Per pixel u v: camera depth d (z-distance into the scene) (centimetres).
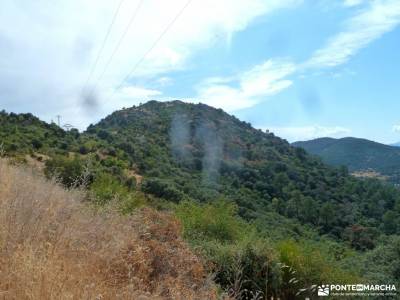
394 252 1154
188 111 9712
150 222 579
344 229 3559
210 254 722
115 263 363
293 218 4056
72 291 254
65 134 4953
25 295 234
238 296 534
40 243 304
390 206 5038
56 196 438
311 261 852
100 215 502
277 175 6288
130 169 4325
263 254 726
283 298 729
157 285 380
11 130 3912
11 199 357
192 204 1202
